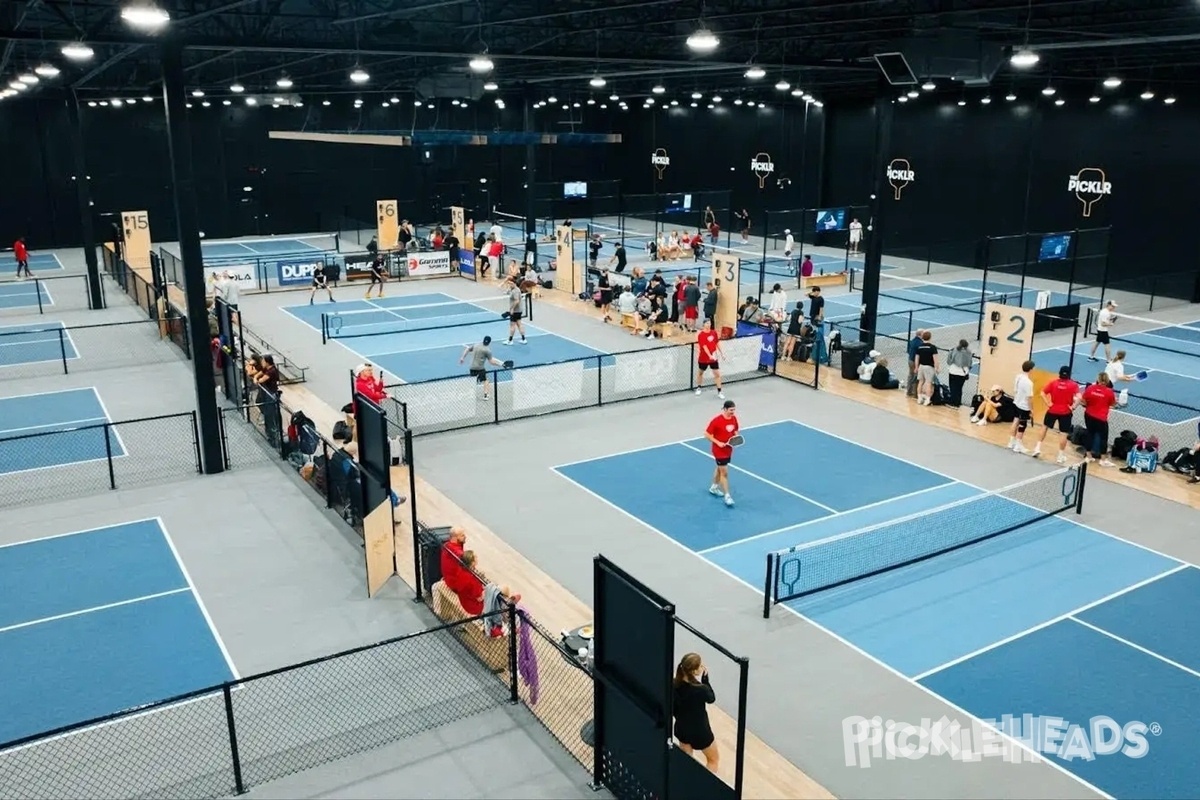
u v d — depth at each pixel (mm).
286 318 32719
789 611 13328
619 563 14703
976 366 26438
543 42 26078
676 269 42469
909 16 20688
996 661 12094
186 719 10750
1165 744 10469
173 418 21922
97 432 20906
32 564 14656
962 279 42812
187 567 14578
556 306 34625
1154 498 17516
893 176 49094
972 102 44562
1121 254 39688
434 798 9484
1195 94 36250
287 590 13852
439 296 37281
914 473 18609
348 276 40219
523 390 21953
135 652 12227
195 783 9602
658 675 8469
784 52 30906
